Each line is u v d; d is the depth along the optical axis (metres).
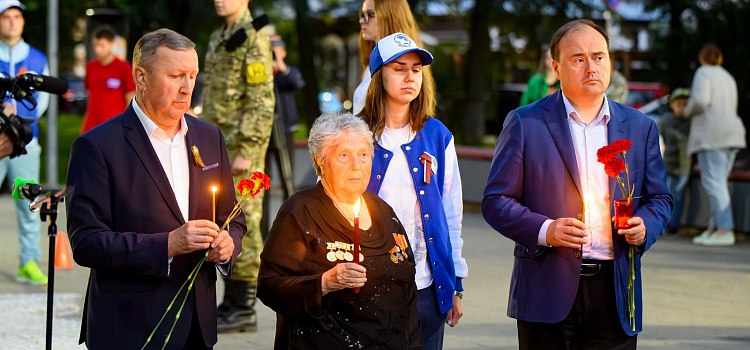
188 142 4.74
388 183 5.21
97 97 13.67
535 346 5.20
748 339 8.02
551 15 28.53
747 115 21.66
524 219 5.05
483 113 31.36
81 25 31.06
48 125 20.06
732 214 13.74
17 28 9.97
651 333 8.21
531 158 5.18
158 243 4.42
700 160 13.25
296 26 31.47
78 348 7.41
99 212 4.52
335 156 4.58
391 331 4.52
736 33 23.98
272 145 10.72
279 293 4.45
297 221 4.57
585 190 5.18
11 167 10.09
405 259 4.66
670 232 14.21
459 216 5.41
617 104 5.34
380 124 5.28
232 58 7.78
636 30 32.06
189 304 4.62
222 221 4.87
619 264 5.09
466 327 8.41
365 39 6.23
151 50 4.55
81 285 10.09
